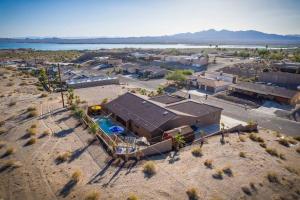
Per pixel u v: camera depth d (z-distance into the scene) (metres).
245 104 59.69
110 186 21.56
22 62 137.00
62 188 20.97
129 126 42.38
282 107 57.53
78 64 138.12
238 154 30.12
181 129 37.03
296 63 108.12
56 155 27.16
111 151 28.73
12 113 43.47
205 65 125.25
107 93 66.94
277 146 35.19
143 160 27.66
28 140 31.17
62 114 43.47
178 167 25.91
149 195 20.41
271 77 83.69
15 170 23.77
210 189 21.92
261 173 25.55
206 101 63.00
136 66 109.50
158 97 54.56
